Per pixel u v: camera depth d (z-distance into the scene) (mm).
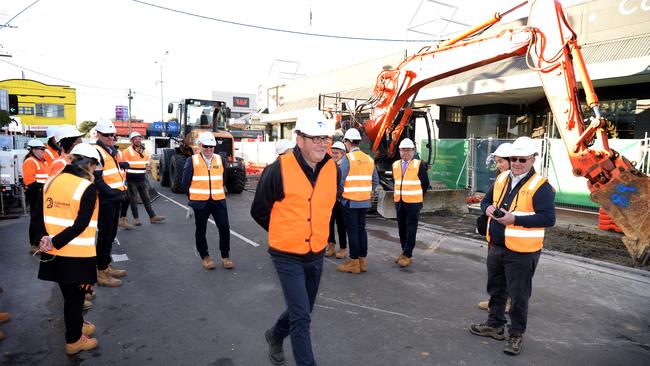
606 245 7090
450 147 14125
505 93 13461
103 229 4941
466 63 7707
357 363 3316
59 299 4602
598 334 3883
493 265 3635
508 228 3406
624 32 10945
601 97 12477
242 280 5266
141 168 8516
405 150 5801
